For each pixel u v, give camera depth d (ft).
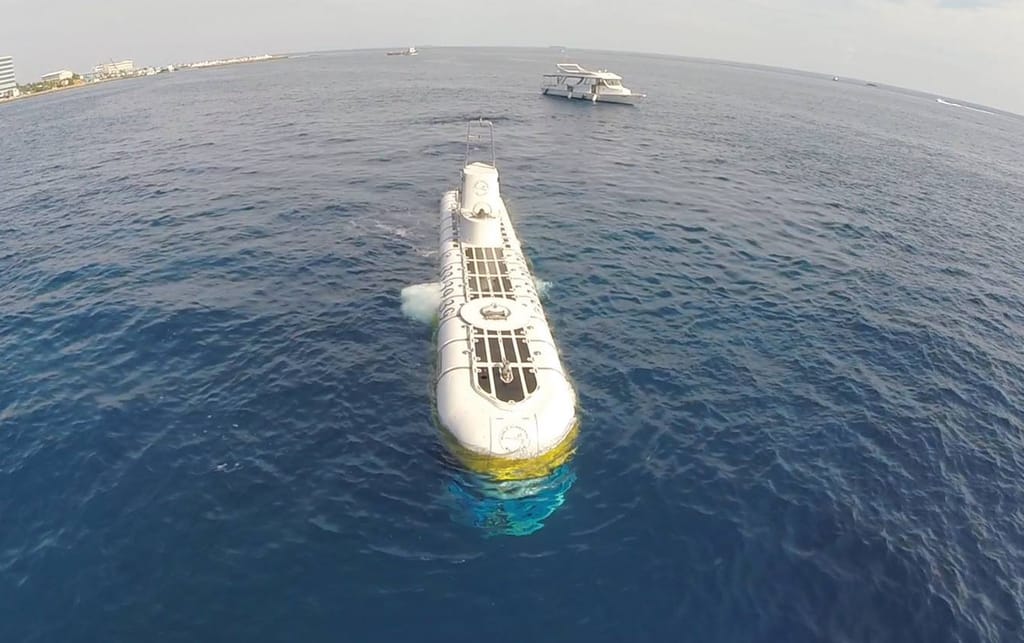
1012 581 56.54
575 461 65.98
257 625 48.52
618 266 116.67
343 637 47.65
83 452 66.28
